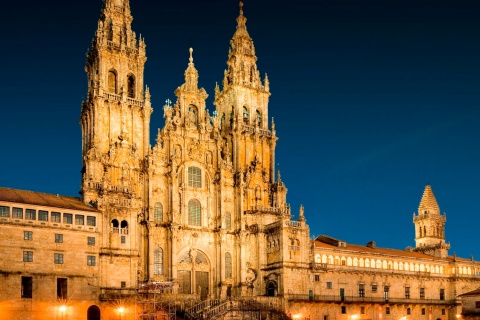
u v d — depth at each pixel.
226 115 126.19
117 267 94.62
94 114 106.00
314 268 115.00
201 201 114.50
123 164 106.50
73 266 89.19
